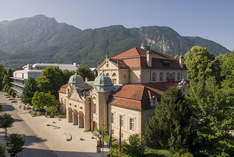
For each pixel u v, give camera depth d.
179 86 40.97
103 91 36.06
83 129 41.47
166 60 52.28
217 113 23.53
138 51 48.06
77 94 42.50
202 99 24.31
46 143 33.41
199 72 57.50
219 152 22.67
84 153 29.14
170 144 23.45
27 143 33.47
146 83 42.19
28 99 63.62
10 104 75.69
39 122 47.84
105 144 32.41
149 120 29.56
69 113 47.84
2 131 40.22
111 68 45.44
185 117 24.69
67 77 76.69
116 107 34.62
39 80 66.06
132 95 32.81
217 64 57.72
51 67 68.06
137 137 26.83
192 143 23.69
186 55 68.25
